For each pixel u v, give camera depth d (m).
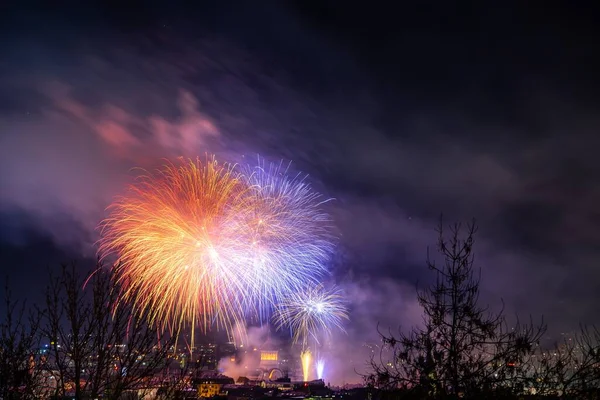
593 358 17.70
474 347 18.95
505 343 18.70
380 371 19.27
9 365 17.41
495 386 18.27
